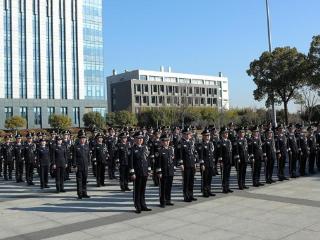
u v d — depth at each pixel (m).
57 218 10.16
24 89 72.31
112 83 111.81
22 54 72.50
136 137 10.84
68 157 17.19
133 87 106.31
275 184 14.52
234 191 13.26
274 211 10.08
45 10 75.31
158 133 14.54
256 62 34.22
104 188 15.02
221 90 133.25
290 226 8.63
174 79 120.75
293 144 16.02
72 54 78.19
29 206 11.91
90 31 80.88
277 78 33.22
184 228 8.77
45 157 15.71
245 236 8.02
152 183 15.66
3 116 69.50
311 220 9.08
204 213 10.12
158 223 9.28
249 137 14.51
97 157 15.41
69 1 78.06
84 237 8.34
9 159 19.47
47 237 8.46
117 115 72.12
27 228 9.30
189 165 11.73
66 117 67.75
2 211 11.30
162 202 11.05
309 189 13.16
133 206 11.32
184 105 83.38
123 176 14.34
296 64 32.78
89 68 80.25
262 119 65.00
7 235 8.76
